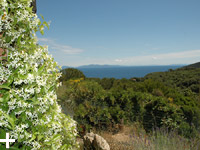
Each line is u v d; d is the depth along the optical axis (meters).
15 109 1.82
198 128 4.98
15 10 1.91
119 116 5.43
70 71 15.23
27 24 2.02
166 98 6.42
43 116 2.07
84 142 3.80
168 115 5.29
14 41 1.99
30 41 2.07
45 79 2.15
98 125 5.26
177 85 15.99
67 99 6.54
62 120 2.74
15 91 1.83
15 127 1.81
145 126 5.42
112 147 3.87
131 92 6.07
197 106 6.12
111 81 11.55
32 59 2.04
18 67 1.89
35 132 1.94
